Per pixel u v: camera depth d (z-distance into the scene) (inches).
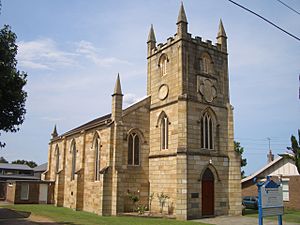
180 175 1304.1
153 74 1593.3
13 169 3668.8
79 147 1790.1
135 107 1515.7
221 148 1460.4
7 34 944.9
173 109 1416.1
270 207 817.5
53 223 1077.8
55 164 2235.5
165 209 1362.0
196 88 1438.2
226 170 1455.5
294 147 1234.6
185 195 1284.4
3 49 916.0
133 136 1493.6
